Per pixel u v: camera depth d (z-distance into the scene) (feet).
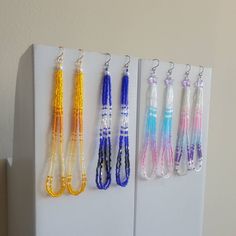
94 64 1.75
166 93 2.06
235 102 4.36
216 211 4.37
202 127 2.33
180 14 3.75
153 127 2.02
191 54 3.89
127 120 1.90
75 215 1.77
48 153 1.64
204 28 3.97
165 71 2.05
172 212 2.23
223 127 4.29
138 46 3.47
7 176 2.79
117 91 1.85
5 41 2.76
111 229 1.93
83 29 3.13
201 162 2.33
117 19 3.31
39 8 2.89
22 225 2.02
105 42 3.26
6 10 2.75
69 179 1.69
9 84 2.79
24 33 2.84
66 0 3.02
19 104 2.08
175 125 2.15
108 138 1.82
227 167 4.40
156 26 3.58
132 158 1.99
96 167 1.81
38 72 1.58
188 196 2.31
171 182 2.19
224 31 4.16
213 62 4.10
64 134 1.68
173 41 3.72
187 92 2.16
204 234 4.29
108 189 1.89
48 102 1.62
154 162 2.07
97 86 1.77
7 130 2.81
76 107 1.68
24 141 1.89
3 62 2.76
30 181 1.71
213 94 4.15
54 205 1.69
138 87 1.96
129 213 2.01
